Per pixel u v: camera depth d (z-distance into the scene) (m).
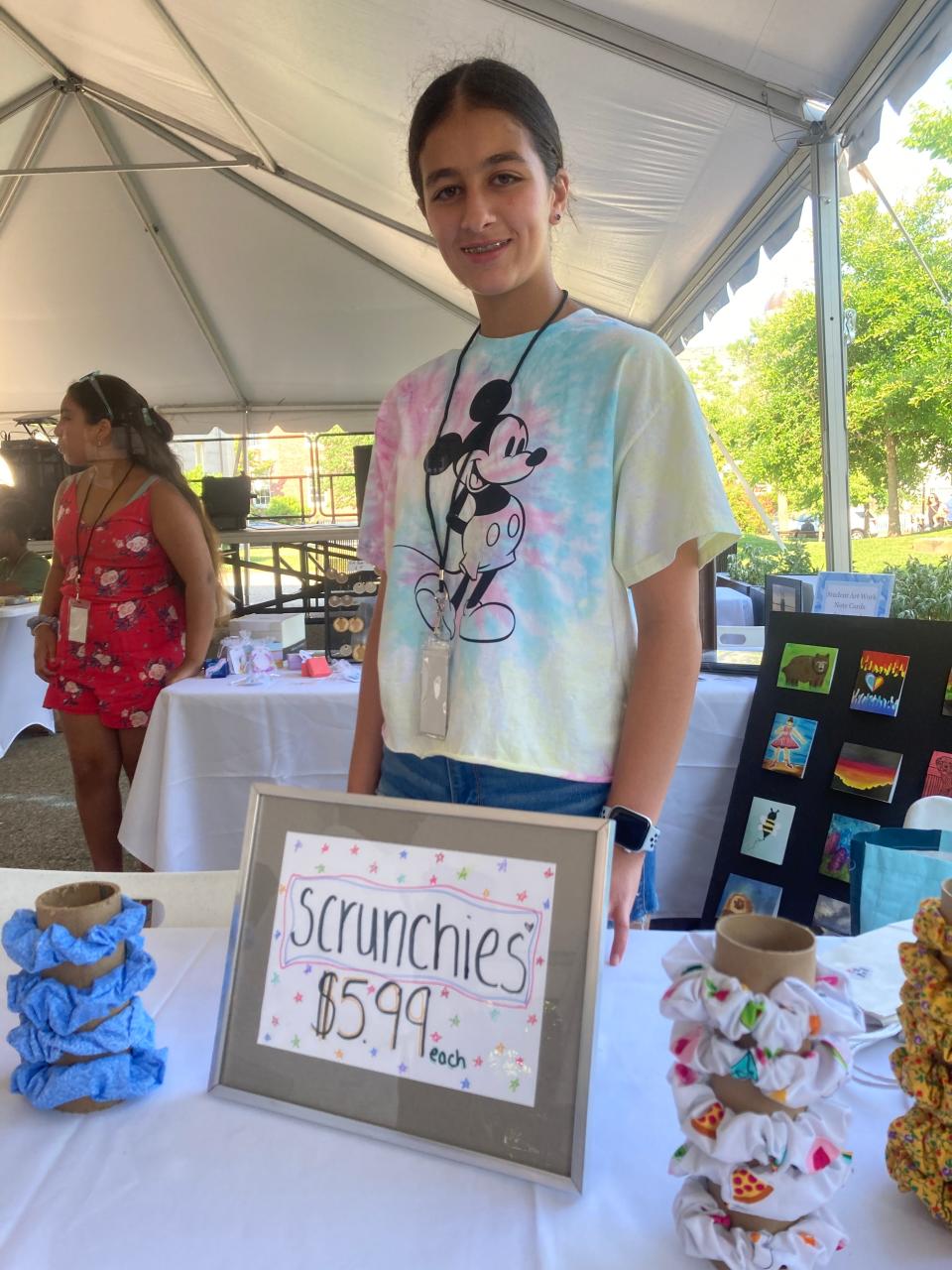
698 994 0.46
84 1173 0.57
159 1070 0.66
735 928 0.49
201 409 7.92
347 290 6.43
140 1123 0.62
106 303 6.54
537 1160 0.55
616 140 2.88
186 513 2.25
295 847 0.67
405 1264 0.49
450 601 0.91
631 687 0.86
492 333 0.96
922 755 1.66
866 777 1.72
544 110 0.89
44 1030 0.62
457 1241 0.51
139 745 2.28
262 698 2.20
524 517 0.87
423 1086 0.59
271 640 3.00
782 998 0.45
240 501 4.96
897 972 0.78
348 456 16.86
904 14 1.83
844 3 1.89
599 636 0.87
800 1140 0.44
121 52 4.41
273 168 5.01
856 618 1.82
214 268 6.23
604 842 0.59
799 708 1.87
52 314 6.62
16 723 4.58
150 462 2.23
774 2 1.97
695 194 3.06
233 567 6.68
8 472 5.25
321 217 5.67
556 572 0.86
